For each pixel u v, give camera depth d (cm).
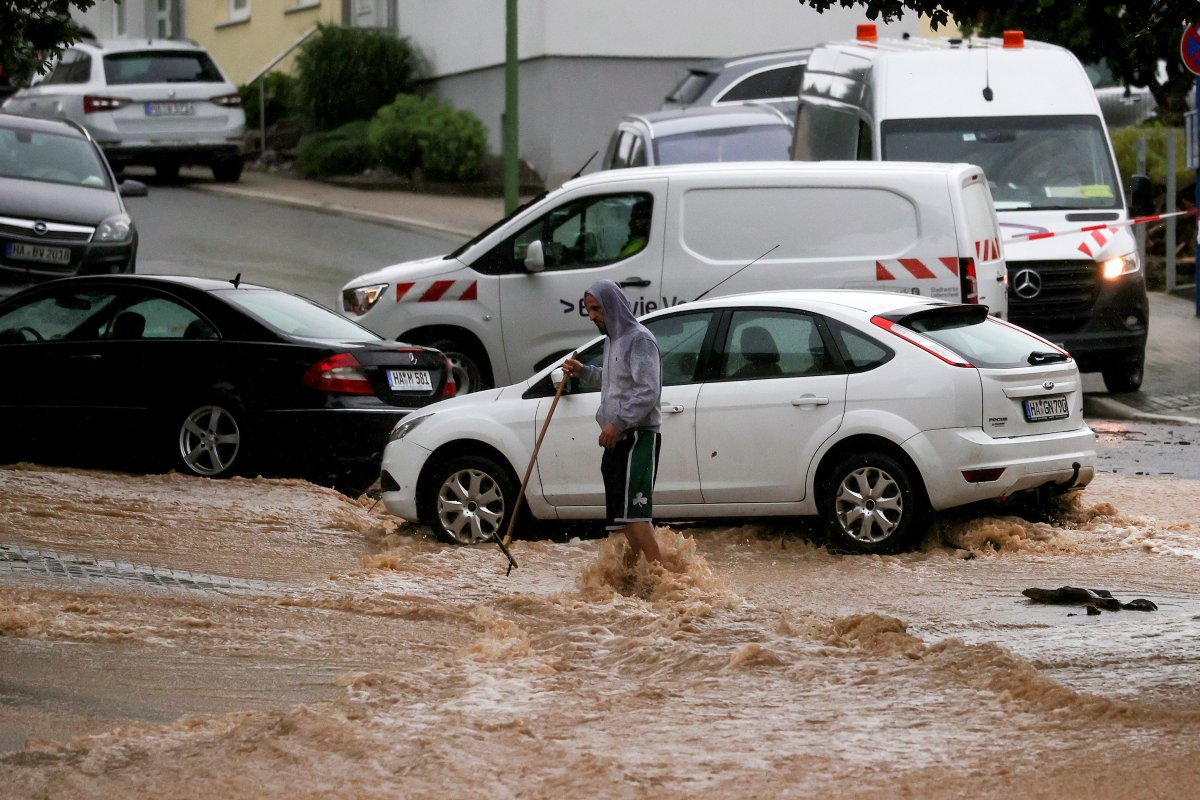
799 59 7500
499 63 9562
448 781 1675
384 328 4644
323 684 2127
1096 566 2981
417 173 9525
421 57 10456
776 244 4397
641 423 2783
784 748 1788
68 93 9094
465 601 2698
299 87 10512
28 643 2298
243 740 1811
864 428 3103
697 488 3234
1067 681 2089
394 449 3469
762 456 3186
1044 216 5212
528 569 3041
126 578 2830
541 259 4538
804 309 3219
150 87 9131
